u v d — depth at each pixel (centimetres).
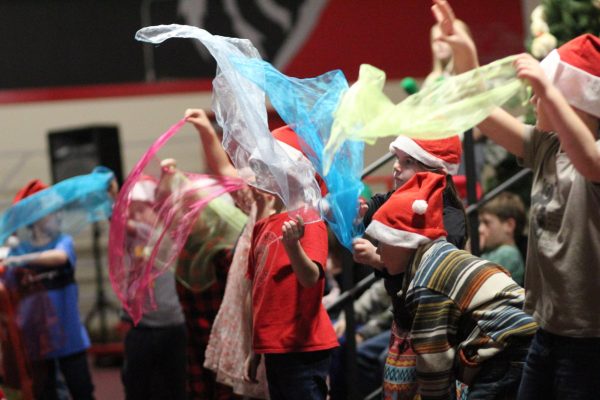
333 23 937
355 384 452
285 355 364
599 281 271
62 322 557
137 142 1031
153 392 531
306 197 338
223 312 418
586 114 280
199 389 484
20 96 970
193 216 426
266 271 369
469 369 305
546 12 476
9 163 1041
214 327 427
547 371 283
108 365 886
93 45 966
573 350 275
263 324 366
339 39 938
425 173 330
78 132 889
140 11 959
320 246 362
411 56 933
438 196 322
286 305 363
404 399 333
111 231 424
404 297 316
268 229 375
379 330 529
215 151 438
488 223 509
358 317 534
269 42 943
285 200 336
